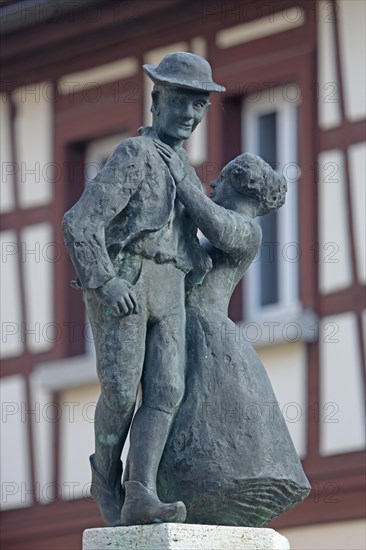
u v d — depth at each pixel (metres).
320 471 25.16
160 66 10.28
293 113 26.66
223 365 10.15
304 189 26.16
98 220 9.91
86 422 27.50
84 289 9.98
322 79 26.42
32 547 27.78
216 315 10.30
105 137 28.95
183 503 9.87
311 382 25.44
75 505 27.38
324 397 25.36
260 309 26.06
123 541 9.66
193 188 10.16
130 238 9.96
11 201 29.20
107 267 9.86
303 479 10.23
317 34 26.56
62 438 27.70
